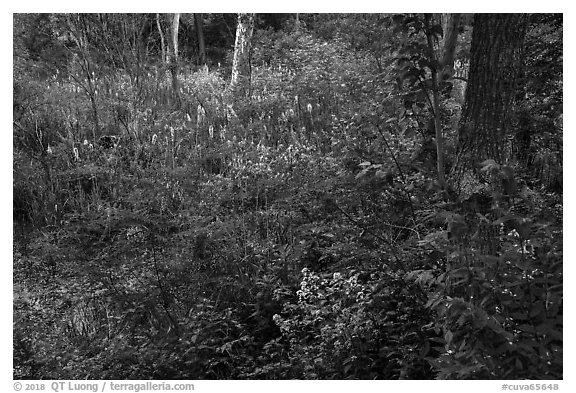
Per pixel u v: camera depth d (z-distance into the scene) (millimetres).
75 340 4605
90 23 9883
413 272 3299
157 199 5332
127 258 4734
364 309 3920
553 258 2910
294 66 12055
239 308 4801
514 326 2838
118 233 5105
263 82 10711
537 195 3627
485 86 3578
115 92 9602
